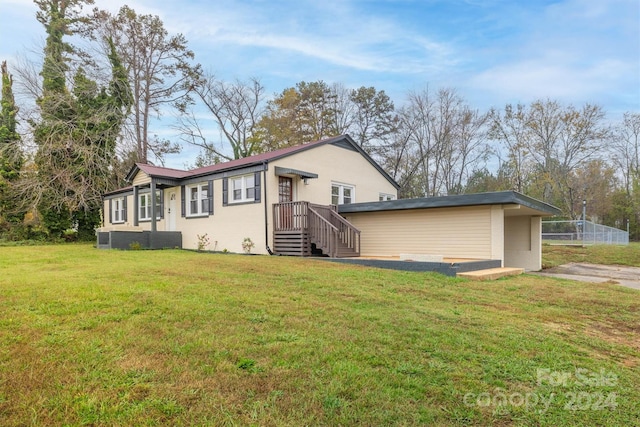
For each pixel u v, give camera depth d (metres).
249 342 3.52
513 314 5.23
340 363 3.13
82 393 2.52
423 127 29.53
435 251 11.61
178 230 15.66
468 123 29.11
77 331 3.61
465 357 3.42
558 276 10.37
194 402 2.47
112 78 21.16
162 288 5.53
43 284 5.66
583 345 4.03
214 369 2.94
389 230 12.70
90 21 22.69
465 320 4.69
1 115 19.70
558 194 28.95
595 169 31.33
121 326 3.78
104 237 13.88
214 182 14.16
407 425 2.32
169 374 2.83
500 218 10.38
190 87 27.72
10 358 2.99
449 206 11.02
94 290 5.25
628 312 5.68
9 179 18.88
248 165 12.80
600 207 32.06
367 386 2.77
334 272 7.88
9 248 13.64
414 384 2.84
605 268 13.10
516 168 29.78
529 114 28.94
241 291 5.59
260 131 31.59
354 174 16.20
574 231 23.48
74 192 18.95
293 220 11.91
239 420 2.30
